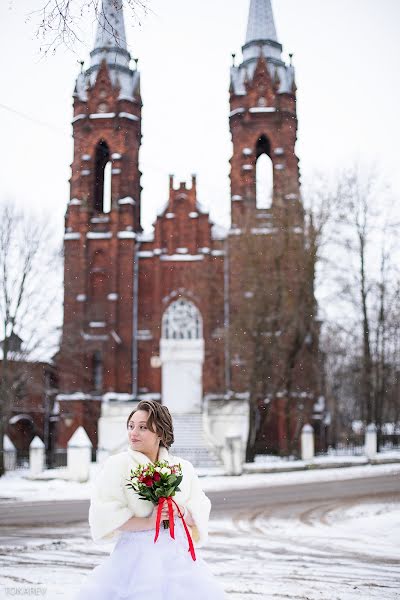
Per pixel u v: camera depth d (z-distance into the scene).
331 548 12.27
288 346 40.78
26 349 40.78
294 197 41.62
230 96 56.59
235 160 55.44
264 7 58.75
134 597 3.81
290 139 55.53
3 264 39.12
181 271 53.12
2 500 24.47
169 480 4.03
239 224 45.50
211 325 51.06
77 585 8.38
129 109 56.19
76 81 56.59
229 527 15.60
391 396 59.38
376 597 7.89
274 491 25.27
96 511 4.02
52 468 40.12
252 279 40.91
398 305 46.75
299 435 44.47
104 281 53.41
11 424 57.62
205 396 49.34
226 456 34.22
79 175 54.94
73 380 49.97
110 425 41.56
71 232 53.81
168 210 53.97
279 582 8.84
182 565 3.95
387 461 41.19
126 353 51.91
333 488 25.78
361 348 49.47
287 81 56.53
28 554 11.20
